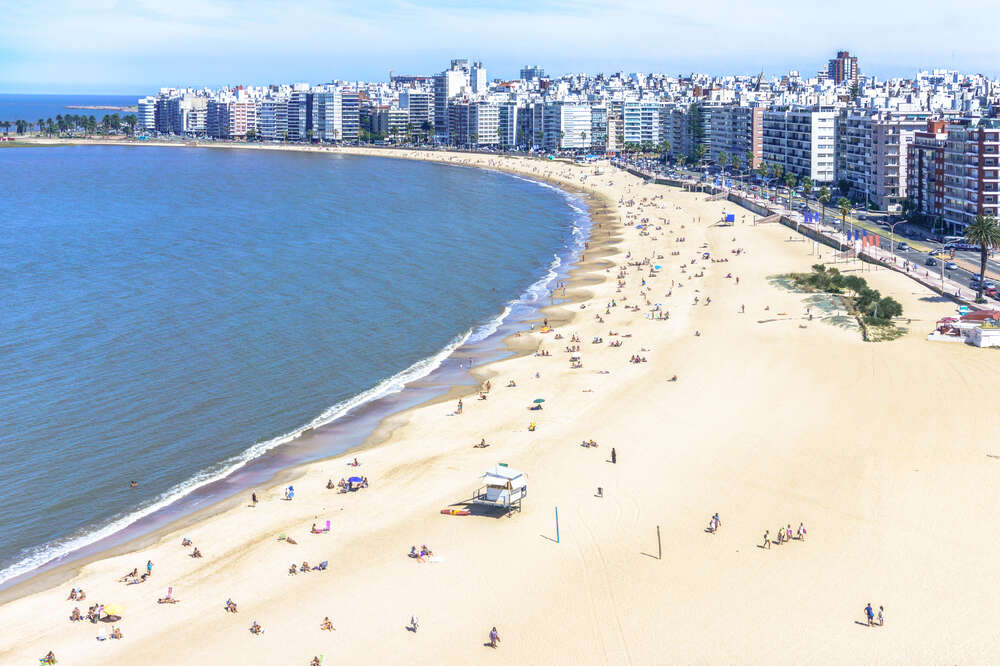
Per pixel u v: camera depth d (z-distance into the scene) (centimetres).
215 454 13075
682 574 9600
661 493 11331
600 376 15588
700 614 8925
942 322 17000
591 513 10919
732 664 8219
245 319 19500
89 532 11050
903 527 10325
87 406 14700
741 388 14738
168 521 11262
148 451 13138
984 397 13850
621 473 11900
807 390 14525
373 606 9281
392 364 16738
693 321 18700
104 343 17862
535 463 12294
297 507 11431
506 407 14375
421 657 8475
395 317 19775
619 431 13225
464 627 8888
